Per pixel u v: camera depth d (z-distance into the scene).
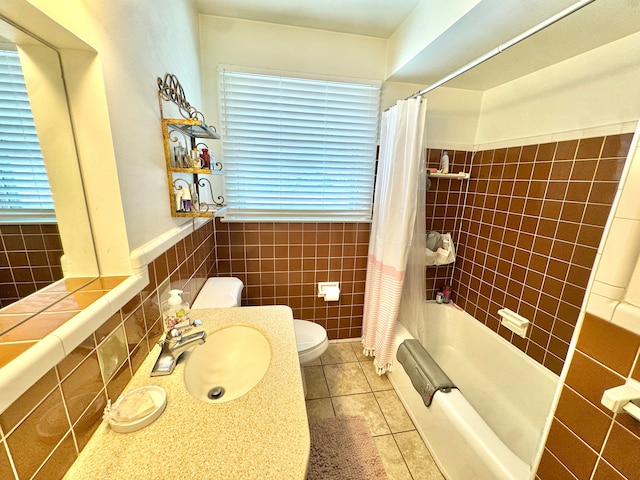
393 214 1.71
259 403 0.75
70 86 0.68
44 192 0.64
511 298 1.84
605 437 0.66
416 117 1.50
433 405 1.36
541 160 1.62
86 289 0.72
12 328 0.54
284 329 1.13
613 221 0.64
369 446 1.43
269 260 2.06
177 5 1.26
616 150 1.27
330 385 1.87
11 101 0.56
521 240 1.76
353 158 2.00
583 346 0.71
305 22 1.70
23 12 0.51
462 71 1.27
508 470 0.97
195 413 0.71
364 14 1.60
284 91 1.79
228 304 1.39
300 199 2.01
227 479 0.56
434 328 2.33
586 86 1.39
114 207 0.77
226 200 1.92
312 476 1.28
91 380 0.63
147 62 0.95
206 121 1.76
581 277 1.42
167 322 1.02
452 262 2.38
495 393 1.79
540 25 0.93
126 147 0.81
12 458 0.44
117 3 0.76
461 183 2.23
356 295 2.28
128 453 0.60
